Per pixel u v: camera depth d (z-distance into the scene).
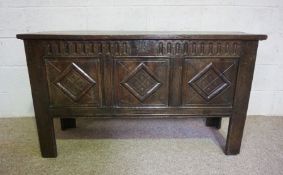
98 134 1.38
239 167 1.05
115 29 1.47
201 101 1.06
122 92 1.04
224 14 1.45
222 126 1.50
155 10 1.44
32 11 1.42
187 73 1.01
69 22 1.45
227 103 1.06
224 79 1.02
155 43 0.97
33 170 1.02
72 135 1.36
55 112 1.05
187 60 1.00
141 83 1.03
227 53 0.98
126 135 1.37
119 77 1.01
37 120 1.05
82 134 1.37
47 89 1.01
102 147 1.22
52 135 1.08
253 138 1.32
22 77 1.54
